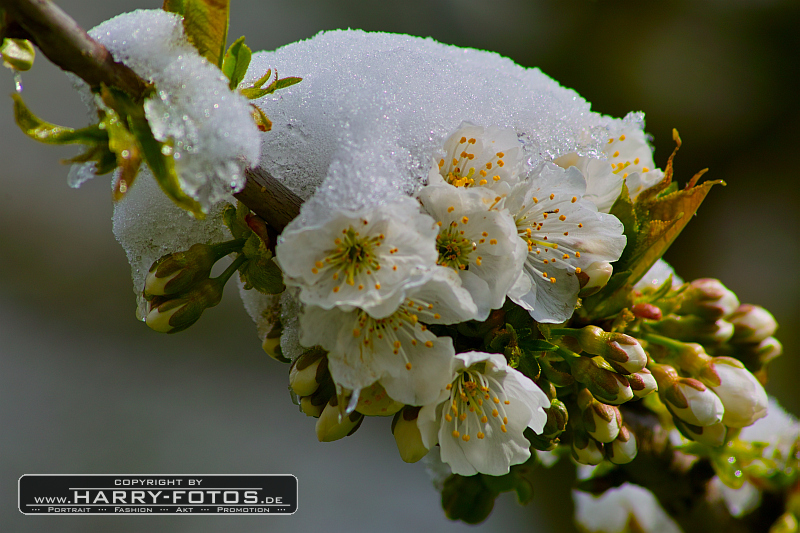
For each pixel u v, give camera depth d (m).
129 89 0.71
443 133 0.73
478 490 0.79
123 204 0.75
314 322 0.72
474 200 0.73
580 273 0.75
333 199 0.72
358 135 0.72
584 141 0.75
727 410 0.77
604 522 0.86
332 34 0.76
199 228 0.75
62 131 0.72
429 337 0.73
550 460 0.81
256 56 0.75
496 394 0.74
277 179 0.74
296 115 0.74
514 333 0.74
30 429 1.50
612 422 0.75
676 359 0.77
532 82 0.77
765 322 0.79
